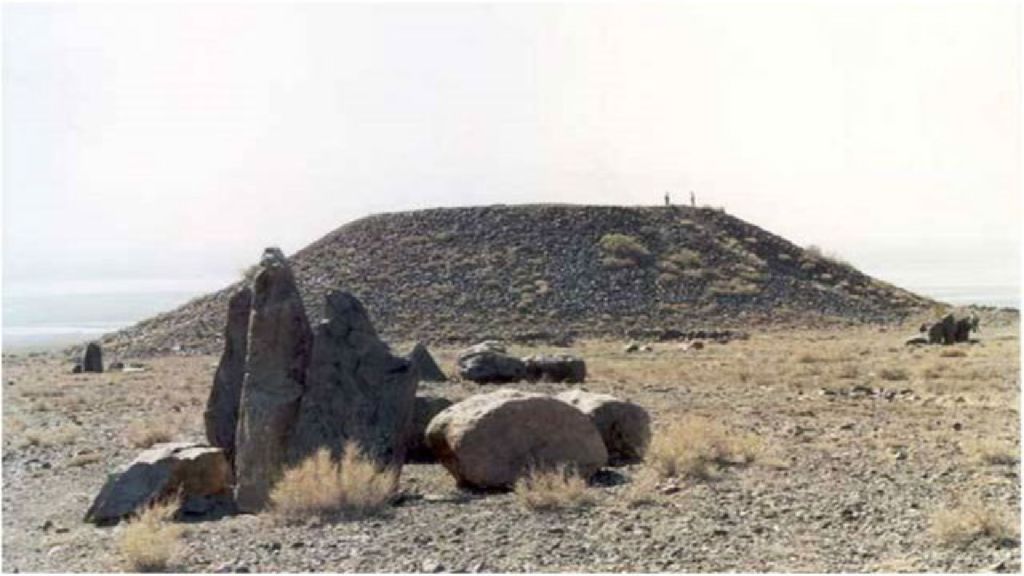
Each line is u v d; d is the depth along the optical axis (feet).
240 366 68.90
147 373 188.85
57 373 195.72
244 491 60.18
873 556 44.93
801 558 44.73
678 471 63.00
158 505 56.49
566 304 281.33
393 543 48.29
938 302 340.80
